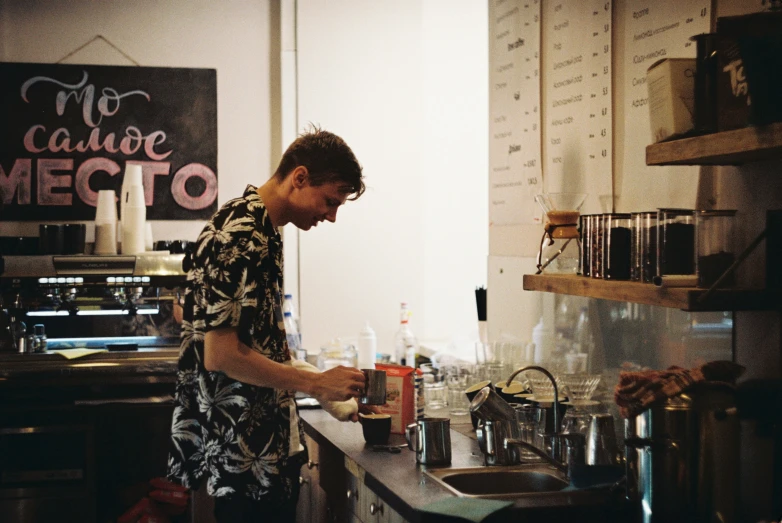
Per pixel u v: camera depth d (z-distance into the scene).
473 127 5.05
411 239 4.92
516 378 3.24
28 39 4.64
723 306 1.86
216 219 2.35
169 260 4.25
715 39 1.84
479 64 5.05
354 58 4.83
